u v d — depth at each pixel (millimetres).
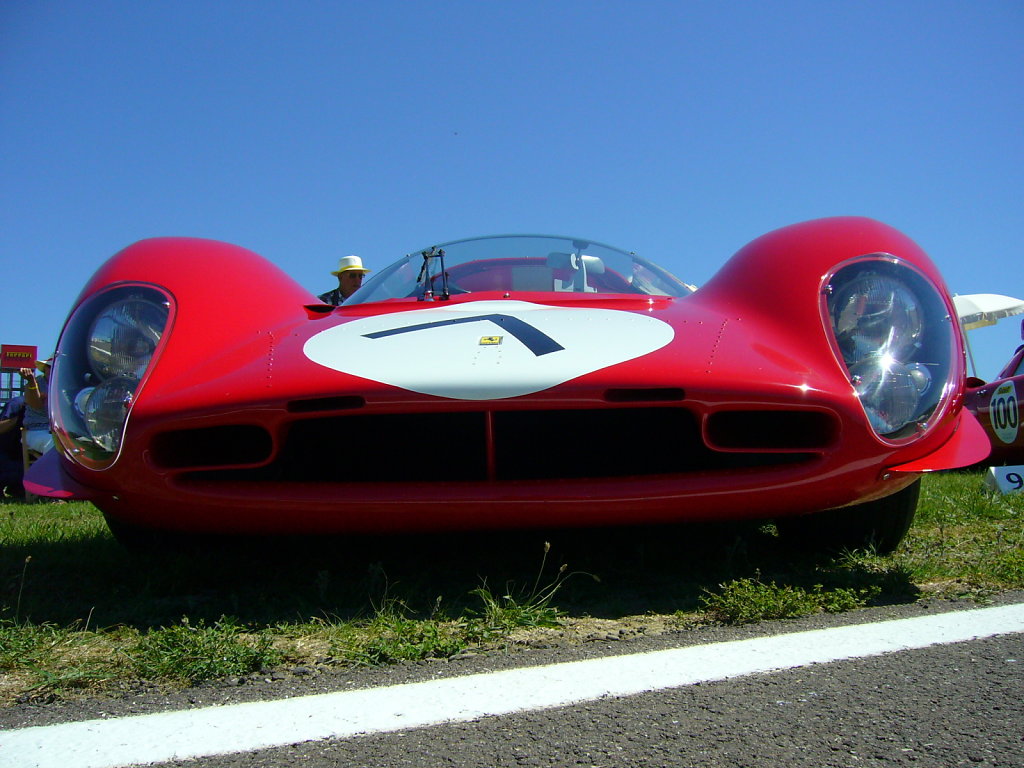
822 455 1851
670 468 2047
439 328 2109
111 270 2270
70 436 2004
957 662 1366
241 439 2031
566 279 2957
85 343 2084
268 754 1083
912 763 1019
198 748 1101
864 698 1222
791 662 1382
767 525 2836
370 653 1458
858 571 2027
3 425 6766
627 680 1313
